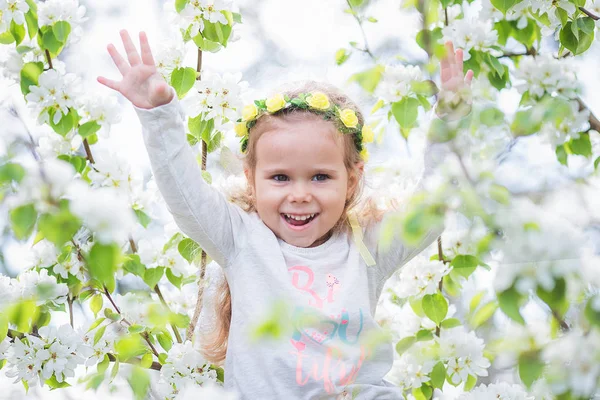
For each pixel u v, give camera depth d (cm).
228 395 139
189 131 203
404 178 214
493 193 115
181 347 193
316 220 188
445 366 201
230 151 217
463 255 201
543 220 114
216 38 197
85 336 193
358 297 186
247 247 188
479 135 130
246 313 181
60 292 192
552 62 200
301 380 175
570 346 118
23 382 192
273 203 187
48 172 123
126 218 117
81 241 187
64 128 190
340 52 224
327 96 198
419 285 206
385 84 201
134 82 173
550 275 114
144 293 206
